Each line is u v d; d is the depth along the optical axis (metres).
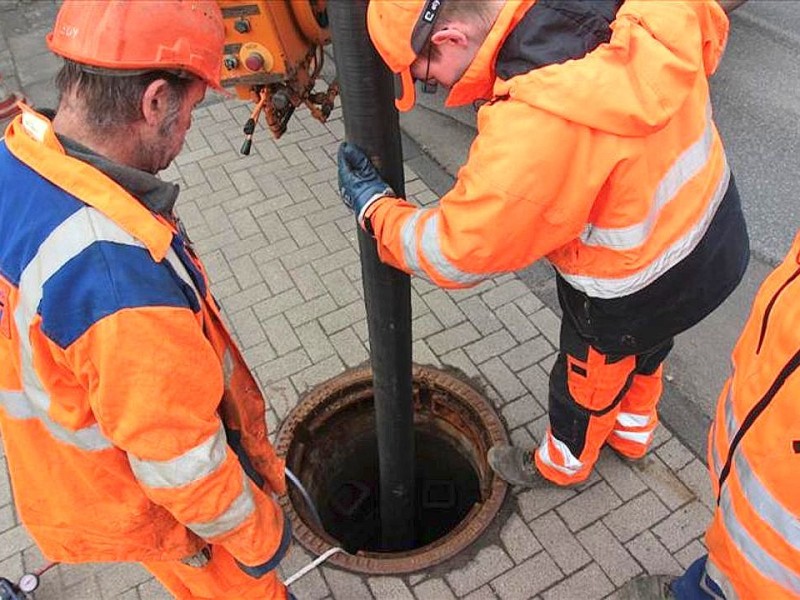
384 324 2.14
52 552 1.75
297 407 2.99
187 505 1.45
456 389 3.00
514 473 2.67
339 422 3.10
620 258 1.71
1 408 1.52
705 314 1.96
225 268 3.67
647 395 2.50
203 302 1.52
